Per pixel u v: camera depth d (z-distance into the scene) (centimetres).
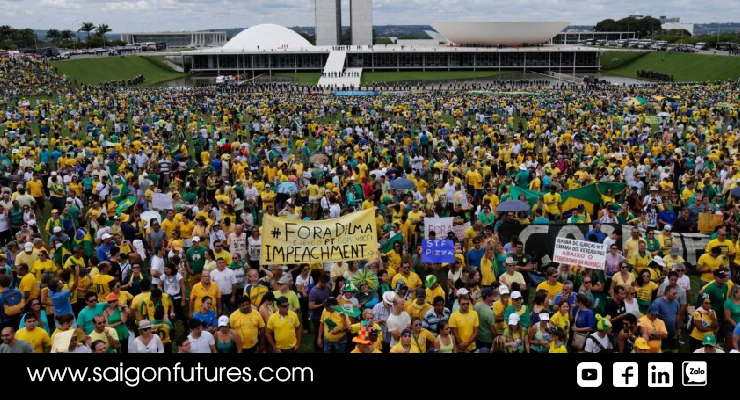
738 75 12394
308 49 16675
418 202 2341
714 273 1528
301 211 2275
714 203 2480
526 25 18088
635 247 1753
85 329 1362
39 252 1719
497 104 6812
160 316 1391
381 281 1595
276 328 1345
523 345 1329
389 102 7462
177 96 8394
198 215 2003
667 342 1503
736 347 1293
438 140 4266
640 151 3694
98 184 2647
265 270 1680
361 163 3253
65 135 5500
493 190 2680
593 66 16850
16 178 2881
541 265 1986
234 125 5409
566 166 3284
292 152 4269
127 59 15762
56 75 11594
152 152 3475
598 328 1310
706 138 4266
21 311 1492
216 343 1313
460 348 1327
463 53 16938
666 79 13725
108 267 1597
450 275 1683
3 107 7219
